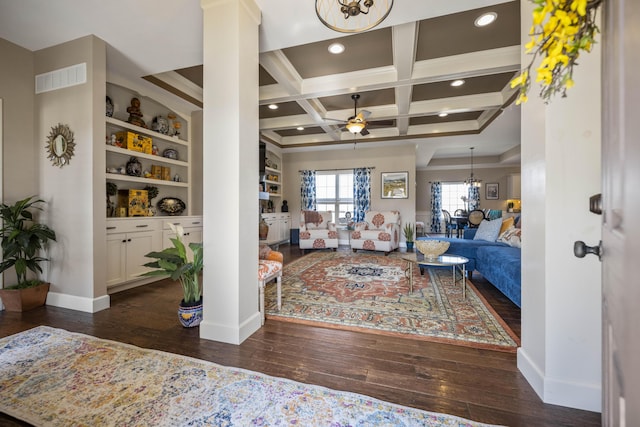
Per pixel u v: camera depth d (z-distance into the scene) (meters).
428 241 2.96
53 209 2.70
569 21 0.62
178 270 2.03
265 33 2.41
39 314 2.46
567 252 1.30
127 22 2.37
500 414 1.27
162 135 3.84
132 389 1.44
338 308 2.58
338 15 2.19
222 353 1.80
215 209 1.99
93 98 2.56
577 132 1.27
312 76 3.77
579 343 1.29
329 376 1.55
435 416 1.25
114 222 3.00
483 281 3.55
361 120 4.23
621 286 0.52
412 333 2.08
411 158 6.84
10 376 1.54
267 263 2.51
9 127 2.62
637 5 0.44
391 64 3.46
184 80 3.87
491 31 2.79
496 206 9.54
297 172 7.70
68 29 2.46
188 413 1.27
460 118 5.58
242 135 1.98
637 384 0.45
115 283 3.00
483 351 1.82
